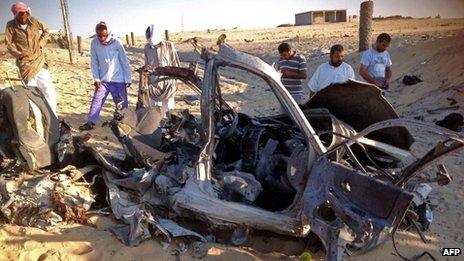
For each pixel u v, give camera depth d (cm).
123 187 487
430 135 820
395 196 351
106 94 820
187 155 510
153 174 475
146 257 416
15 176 483
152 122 556
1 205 455
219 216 426
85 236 438
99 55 796
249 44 3353
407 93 1212
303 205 404
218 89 514
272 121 556
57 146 506
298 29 5788
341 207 369
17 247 416
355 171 381
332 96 504
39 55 734
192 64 544
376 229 352
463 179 616
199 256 423
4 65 1342
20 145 486
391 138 507
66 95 1177
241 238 441
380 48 760
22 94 496
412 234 473
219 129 529
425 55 1469
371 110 498
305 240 455
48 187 466
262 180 477
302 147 438
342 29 4888
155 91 806
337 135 455
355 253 424
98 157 505
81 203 465
